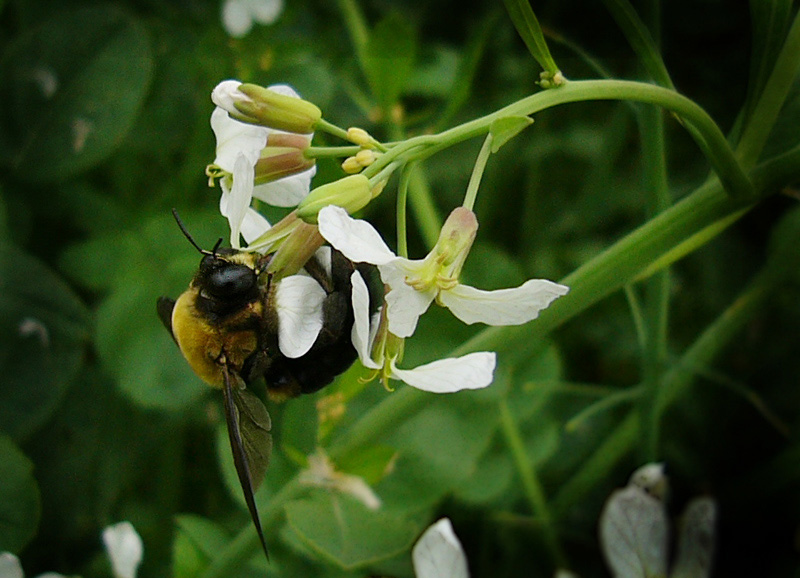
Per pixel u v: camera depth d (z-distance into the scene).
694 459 0.35
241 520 0.31
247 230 0.23
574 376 0.36
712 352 0.31
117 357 0.30
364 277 0.23
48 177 0.31
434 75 0.36
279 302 0.23
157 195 0.35
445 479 0.28
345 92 0.37
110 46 0.32
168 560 0.31
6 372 0.30
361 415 0.28
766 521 0.34
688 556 0.29
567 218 0.38
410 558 0.29
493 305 0.21
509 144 0.38
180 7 0.38
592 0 0.40
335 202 0.22
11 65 0.31
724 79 0.41
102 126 0.31
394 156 0.22
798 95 0.26
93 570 0.31
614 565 0.28
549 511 0.32
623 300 0.36
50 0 0.35
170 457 0.32
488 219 0.38
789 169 0.25
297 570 0.28
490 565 0.32
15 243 0.32
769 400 0.35
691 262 0.38
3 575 0.27
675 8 0.41
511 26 0.41
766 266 0.31
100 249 0.32
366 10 0.42
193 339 0.24
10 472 0.28
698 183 0.34
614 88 0.23
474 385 0.21
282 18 0.35
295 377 0.24
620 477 0.33
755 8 0.24
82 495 0.31
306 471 0.26
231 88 0.22
